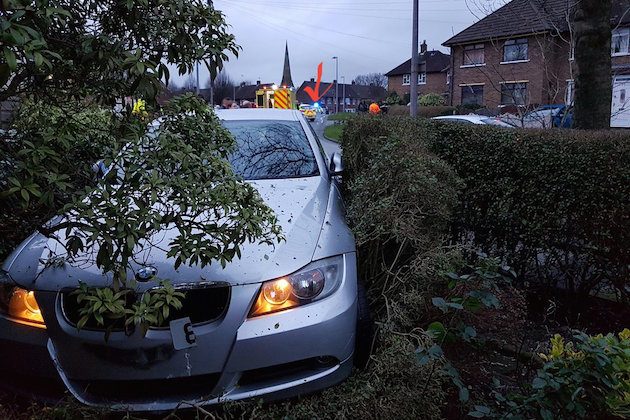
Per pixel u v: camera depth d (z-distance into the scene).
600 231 3.80
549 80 8.52
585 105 6.20
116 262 2.14
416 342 3.13
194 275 2.75
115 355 2.69
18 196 2.14
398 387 2.84
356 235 3.68
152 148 2.20
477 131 4.78
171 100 2.54
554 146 4.08
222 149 2.70
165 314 2.27
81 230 2.00
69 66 2.36
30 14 1.75
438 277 3.42
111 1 2.34
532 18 8.31
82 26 2.37
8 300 2.90
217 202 2.20
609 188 3.73
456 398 3.22
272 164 4.45
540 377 2.39
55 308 2.77
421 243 3.63
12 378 2.93
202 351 2.70
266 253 2.94
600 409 2.46
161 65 2.37
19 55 1.75
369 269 3.85
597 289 4.09
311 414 2.76
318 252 3.11
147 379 2.70
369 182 3.99
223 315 2.74
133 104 2.48
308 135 4.96
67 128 2.42
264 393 2.76
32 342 2.77
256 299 2.79
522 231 4.36
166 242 2.90
